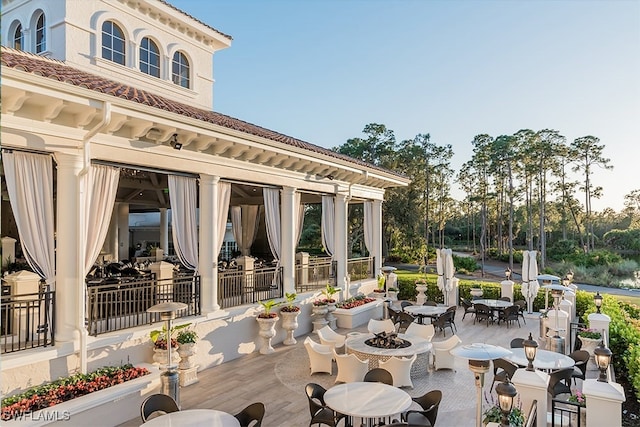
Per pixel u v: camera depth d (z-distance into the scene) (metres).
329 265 15.02
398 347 9.13
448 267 15.27
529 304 15.50
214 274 9.85
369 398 5.79
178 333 8.44
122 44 11.93
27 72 5.70
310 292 13.39
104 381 6.84
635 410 8.12
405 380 8.14
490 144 48.19
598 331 10.49
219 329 9.89
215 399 7.79
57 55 10.62
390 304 15.13
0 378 5.66
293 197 12.62
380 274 18.06
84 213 7.39
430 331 10.22
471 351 5.67
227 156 10.27
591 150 46.19
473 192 54.06
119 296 8.62
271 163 11.62
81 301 7.16
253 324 10.88
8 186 6.62
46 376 6.61
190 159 9.30
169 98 13.05
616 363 10.20
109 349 7.56
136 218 20.52
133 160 8.12
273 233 12.39
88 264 7.55
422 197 46.25
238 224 17.61
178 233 9.40
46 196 7.02
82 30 10.83
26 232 6.79
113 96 6.74
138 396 7.03
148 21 12.59
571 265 38.19
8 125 6.26
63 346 6.81
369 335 10.16
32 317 6.84
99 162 7.73
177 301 10.13
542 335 11.88
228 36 15.04
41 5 11.03
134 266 12.96
